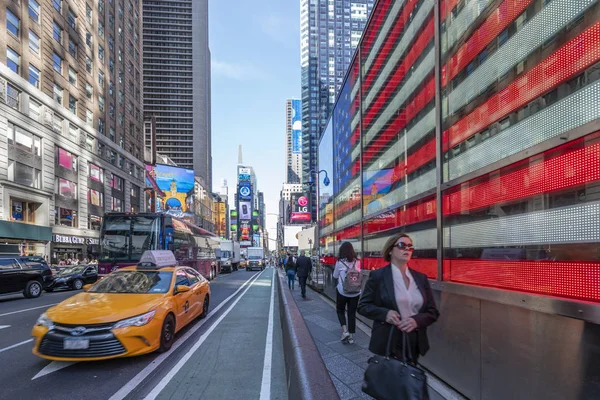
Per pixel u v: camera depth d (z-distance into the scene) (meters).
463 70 3.86
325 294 11.95
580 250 2.28
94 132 41.19
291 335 4.25
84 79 39.81
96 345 5.07
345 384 3.90
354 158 9.02
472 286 3.29
